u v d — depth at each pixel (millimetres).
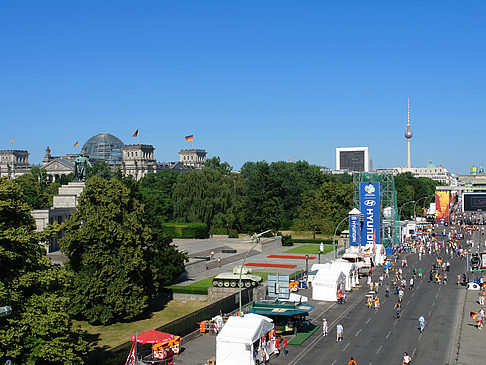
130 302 60094
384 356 49375
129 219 62250
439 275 95562
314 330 58750
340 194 162750
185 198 156875
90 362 43531
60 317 39594
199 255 117812
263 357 47156
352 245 109812
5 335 36031
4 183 44469
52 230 45469
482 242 145625
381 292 81312
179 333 54562
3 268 39969
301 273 89750
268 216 154625
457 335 56688
